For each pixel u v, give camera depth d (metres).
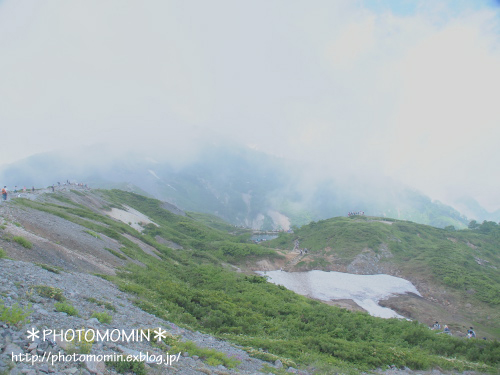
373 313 48.75
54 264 19.23
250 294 32.56
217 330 19.27
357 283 62.50
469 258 72.75
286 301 34.44
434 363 20.83
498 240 88.62
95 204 71.56
